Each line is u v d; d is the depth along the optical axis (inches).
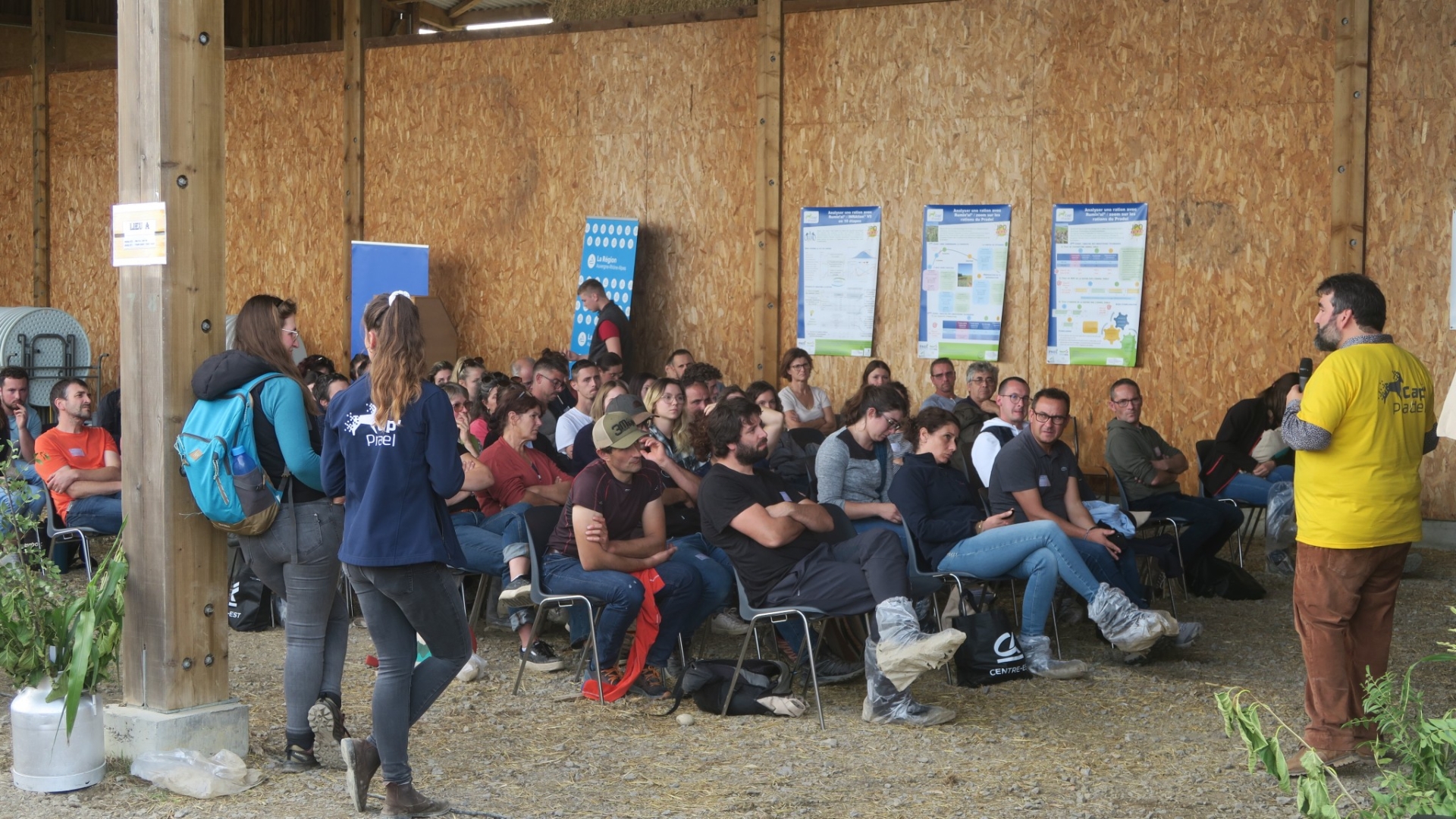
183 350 150.3
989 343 364.8
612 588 182.4
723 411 184.7
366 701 184.4
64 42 504.7
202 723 152.2
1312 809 92.0
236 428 143.9
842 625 200.4
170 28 148.2
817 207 381.7
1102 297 353.4
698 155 396.5
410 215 437.4
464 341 432.1
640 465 186.2
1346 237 328.5
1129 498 269.7
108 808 138.1
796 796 144.9
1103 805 141.9
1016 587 275.4
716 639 229.5
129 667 154.2
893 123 372.5
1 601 139.8
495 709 182.4
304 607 150.2
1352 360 145.8
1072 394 357.7
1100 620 197.2
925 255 370.9
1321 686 148.9
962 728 173.3
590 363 266.5
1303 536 149.9
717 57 392.2
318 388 277.9
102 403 332.2
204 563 154.3
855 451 220.4
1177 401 347.9
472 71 426.0
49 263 504.7
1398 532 146.3
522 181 421.1
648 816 138.0
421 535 129.6
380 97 439.5
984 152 363.6
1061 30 354.0
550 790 146.8
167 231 148.2
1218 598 263.4
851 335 379.2
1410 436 147.1
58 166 500.7
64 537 253.1
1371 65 326.6
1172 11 343.3
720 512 182.2
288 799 141.6
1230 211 340.5
